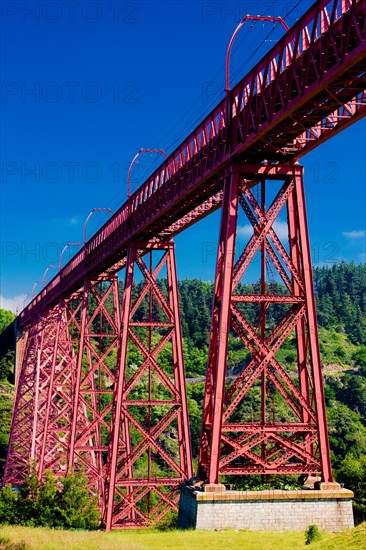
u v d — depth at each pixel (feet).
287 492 114.32
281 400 372.58
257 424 119.75
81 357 204.95
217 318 122.11
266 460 119.85
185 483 124.16
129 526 163.63
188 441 163.84
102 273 216.13
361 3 85.35
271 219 121.08
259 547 102.22
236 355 540.11
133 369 466.29
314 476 123.44
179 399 165.58
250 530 112.37
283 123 109.09
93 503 177.06
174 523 159.02
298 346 125.90
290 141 115.75
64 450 268.00
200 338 600.39
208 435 122.83
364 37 84.69
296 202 120.88
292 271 120.88
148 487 167.02
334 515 114.73
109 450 167.73
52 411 279.28
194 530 112.16
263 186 122.21
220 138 122.93
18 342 385.29
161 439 378.32
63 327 280.92
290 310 122.31
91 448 195.83
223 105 122.42
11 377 455.63
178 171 140.05
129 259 169.07
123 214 179.83
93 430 217.36
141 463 344.49
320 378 117.70
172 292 170.09
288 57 103.55
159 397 420.77
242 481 125.59
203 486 114.83
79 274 222.28
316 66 94.84
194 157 132.87
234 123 117.80
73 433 199.00
